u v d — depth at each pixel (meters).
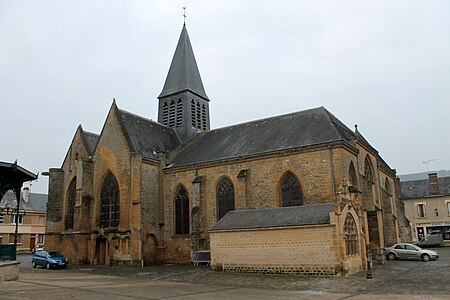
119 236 35.72
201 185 35.84
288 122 37.31
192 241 34.72
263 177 33.25
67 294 16.84
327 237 23.36
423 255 32.31
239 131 40.56
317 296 16.61
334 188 29.64
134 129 39.91
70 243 38.78
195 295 17.06
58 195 42.91
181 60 48.88
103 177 38.69
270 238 25.34
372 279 21.53
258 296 16.73
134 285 21.00
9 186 23.09
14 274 23.06
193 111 47.34
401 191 67.62
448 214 62.03
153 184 37.88
